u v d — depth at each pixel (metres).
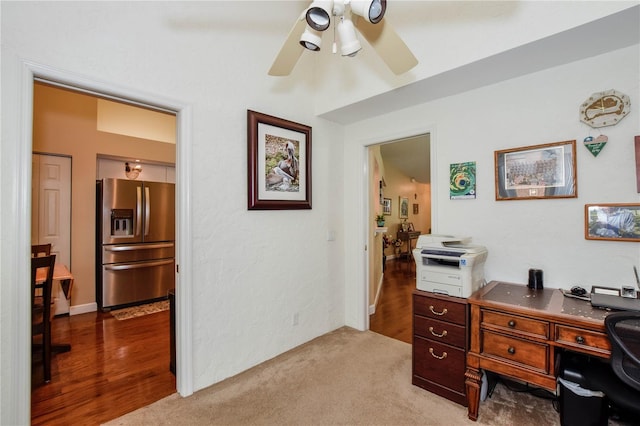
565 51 1.83
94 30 1.66
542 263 2.08
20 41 1.44
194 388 2.05
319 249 3.02
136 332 3.09
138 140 4.27
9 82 1.41
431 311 2.03
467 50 1.98
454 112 2.48
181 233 2.02
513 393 2.05
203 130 2.12
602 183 1.86
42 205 3.49
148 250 4.12
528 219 2.13
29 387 1.49
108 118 4.38
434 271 2.05
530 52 1.84
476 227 2.37
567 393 1.61
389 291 4.85
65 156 3.63
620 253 1.81
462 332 1.89
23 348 1.46
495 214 2.28
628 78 1.78
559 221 2.01
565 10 1.63
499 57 1.90
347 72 2.71
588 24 1.57
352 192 3.27
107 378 2.23
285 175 2.65
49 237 3.53
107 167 4.25
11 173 1.42
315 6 1.27
